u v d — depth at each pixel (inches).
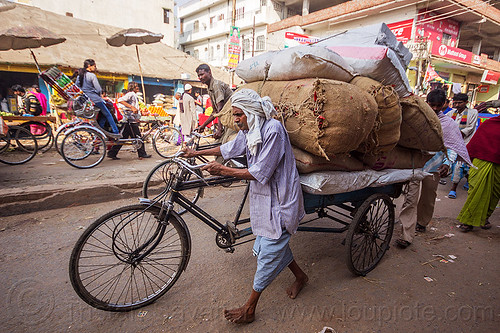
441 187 237.5
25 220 137.9
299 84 89.6
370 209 110.7
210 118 175.6
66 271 102.3
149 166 240.1
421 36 579.8
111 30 641.6
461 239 145.4
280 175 78.7
